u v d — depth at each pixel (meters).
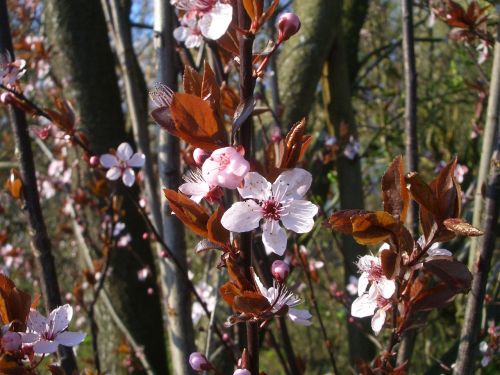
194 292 0.29
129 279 0.54
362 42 0.93
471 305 0.23
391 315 0.20
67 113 0.30
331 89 0.56
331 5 0.51
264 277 0.29
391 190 0.17
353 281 0.50
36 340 0.17
